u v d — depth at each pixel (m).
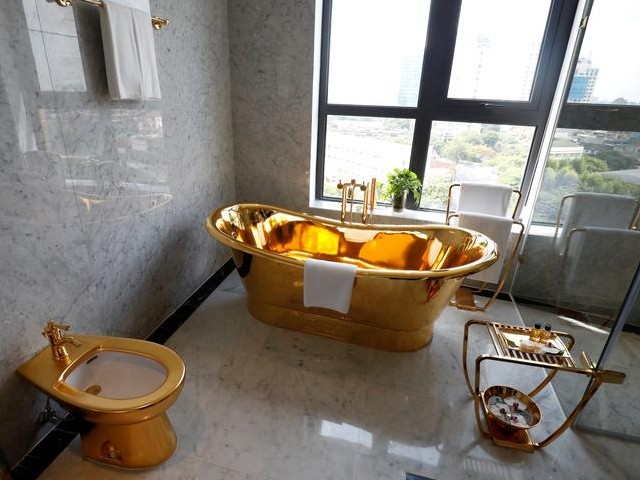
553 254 2.27
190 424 1.56
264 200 3.03
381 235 2.54
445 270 1.78
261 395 1.73
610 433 1.52
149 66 1.66
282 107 2.71
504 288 2.77
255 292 2.19
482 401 1.64
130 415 1.17
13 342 1.29
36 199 1.31
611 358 1.37
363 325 2.05
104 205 1.64
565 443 1.55
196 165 2.40
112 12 1.43
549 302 2.28
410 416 1.65
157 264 2.12
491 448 1.51
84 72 1.45
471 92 2.59
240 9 2.51
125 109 1.70
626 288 1.35
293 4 2.42
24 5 1.19
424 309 1.93
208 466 1.39
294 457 1.44
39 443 1.45
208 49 2.37
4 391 1.28
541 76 2.43
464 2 2.39
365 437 1.54
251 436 1.52
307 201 2.94
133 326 1.97
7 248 1.23
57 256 1.43
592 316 1.63
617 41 1.71
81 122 1.46
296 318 2.17
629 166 1.49
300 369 1.91
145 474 1.35
